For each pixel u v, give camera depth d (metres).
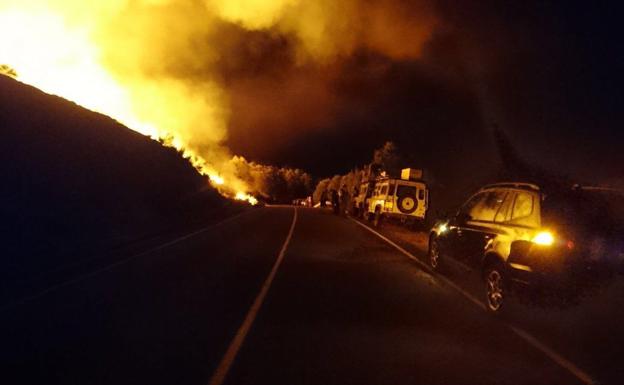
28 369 6.38
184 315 9.07
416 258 16.61
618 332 8.48
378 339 7.89
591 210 8.51
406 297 10.85
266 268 14.09
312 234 23.70
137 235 19.86
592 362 7.08
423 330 8.46
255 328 8.34
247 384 6.05
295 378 6.26
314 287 11.67
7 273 11.80
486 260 10.00
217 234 22.19
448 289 11.77
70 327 8.16
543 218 8.74
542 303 8.99
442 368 6.72
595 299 8.45
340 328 8.45
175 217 26.92
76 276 12.13
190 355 7.02
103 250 15.97
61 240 15.19
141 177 25.42
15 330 7.96
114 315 8.93
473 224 11.09
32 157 18.00
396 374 6.46
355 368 6.64
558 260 8.38
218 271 13.41
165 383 6.04
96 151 22.69
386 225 31.44
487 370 6.68
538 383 6.30
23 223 14.52
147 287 11.23
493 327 8.71
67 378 6.12
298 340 7.76
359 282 12.38
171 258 15.24
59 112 22.77
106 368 6.46
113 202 20.73
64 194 17.77
